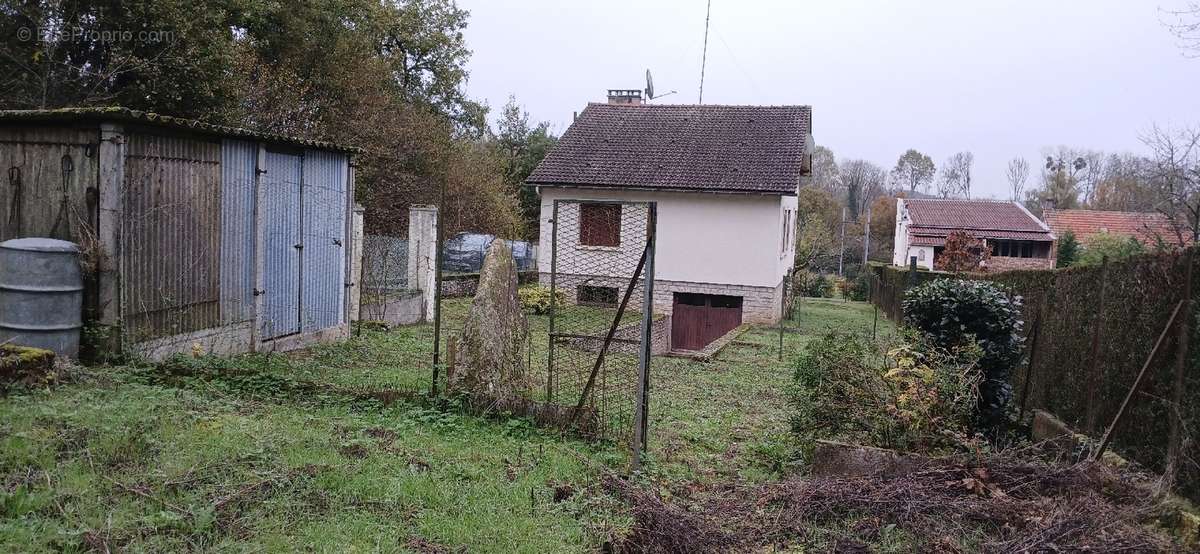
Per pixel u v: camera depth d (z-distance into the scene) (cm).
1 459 477
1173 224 1505
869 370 730
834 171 8738
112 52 1683
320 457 557
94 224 821
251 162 1020
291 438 589
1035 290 954
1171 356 584
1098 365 712
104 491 458
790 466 716
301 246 1135
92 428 548
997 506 548
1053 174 6619
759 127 2636
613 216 2402
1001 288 879
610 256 1914
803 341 1892
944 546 498
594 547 466
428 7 3278
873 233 6275
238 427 604
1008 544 490
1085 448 668
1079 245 3669
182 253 912
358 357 1105
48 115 803
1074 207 6378
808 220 4762
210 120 1912
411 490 516
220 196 967
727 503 577
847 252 6050
